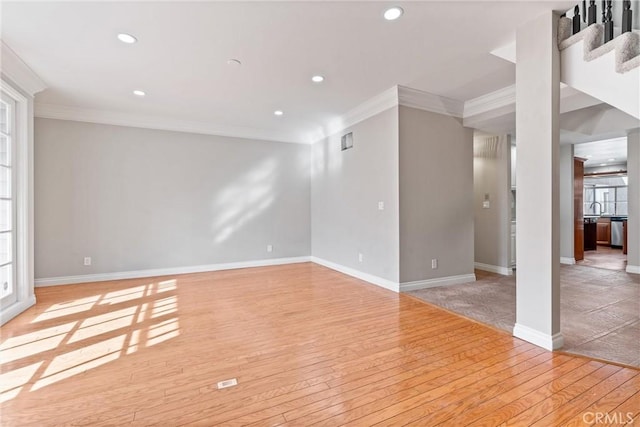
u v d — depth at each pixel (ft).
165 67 10.35
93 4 7.11
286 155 19.34
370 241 14.44
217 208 17.56
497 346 7.80
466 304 11.23
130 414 5.32
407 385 6.15
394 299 11.87
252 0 7.00
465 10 7.38
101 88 12.12
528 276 7.93
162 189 16.30
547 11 7.38
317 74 10.95
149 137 16.01
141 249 15.88
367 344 8.04
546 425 4.97
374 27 8.10
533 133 7.68
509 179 16.15
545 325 7.58
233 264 17.97
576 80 7.20
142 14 7.50
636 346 7.68
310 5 7.20
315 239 19.66
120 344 8.06
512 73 10.90
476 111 13.55
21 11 7.33
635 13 7.66
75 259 14.57
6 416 5.24
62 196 14.33
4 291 9.95
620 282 14.19
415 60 9.93
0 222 9.84
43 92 12.48
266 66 10.32
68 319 9.84
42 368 6.84
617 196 29.48
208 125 17.15
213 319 9.88
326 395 5.85
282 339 8.38
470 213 14.53
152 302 11.63
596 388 5.94
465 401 5.63
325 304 11.34
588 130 15.83
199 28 8.11
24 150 10.62
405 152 12.75
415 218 13.06
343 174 16.44
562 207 19.21
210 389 6.05
